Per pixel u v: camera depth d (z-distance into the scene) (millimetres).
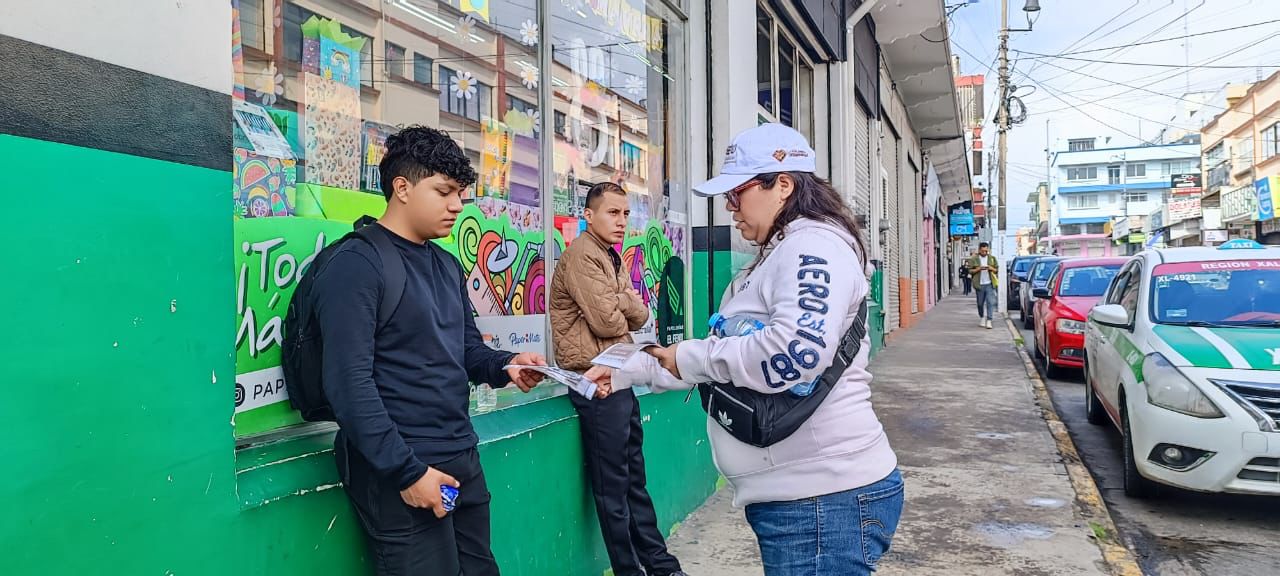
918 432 7379
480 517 2297
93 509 1522
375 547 2076
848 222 2115
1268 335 5199
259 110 2355
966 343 14320
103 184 1526
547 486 3266
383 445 1872
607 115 4387
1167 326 5617
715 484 5359
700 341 2074
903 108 17344
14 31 1383
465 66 3289
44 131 1429
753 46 5965
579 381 2270
